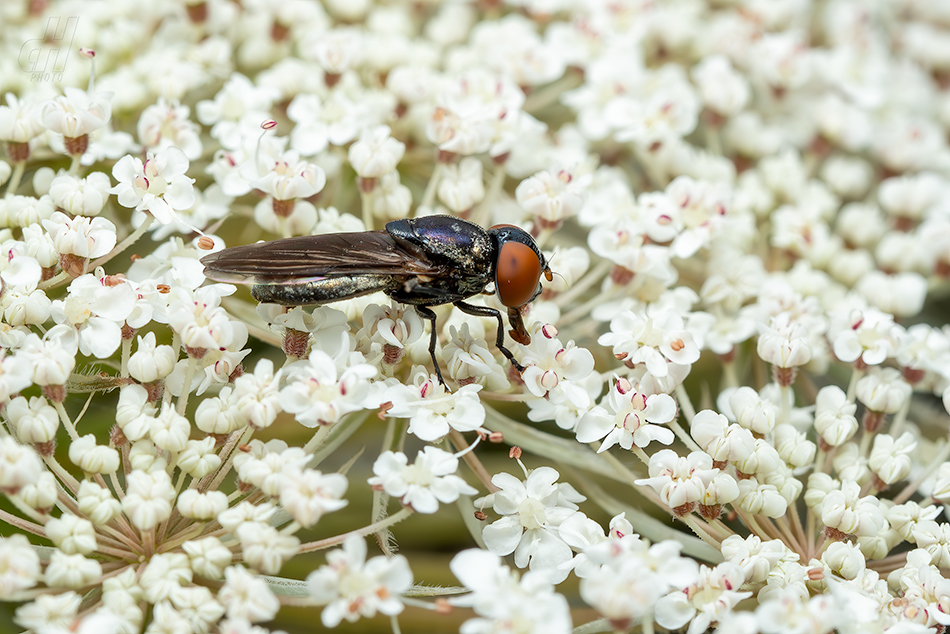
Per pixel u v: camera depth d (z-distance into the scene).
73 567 0.08
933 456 0.09
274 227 0.09
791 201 0.10
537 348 0.09
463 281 0.08
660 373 0.09
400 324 0.08
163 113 0.09
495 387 0.09
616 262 0.09
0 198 0.09
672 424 0.09
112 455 0.08
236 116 0.09
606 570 0.08
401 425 0.09
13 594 0.08
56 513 0.09
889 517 0.09
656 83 0.10
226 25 0.10
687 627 0.08
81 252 0.08
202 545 0.08
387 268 0.08
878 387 0.09
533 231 0.09
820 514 0.08
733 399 0.09
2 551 0.08
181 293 0.08
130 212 0.09
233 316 0.09
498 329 0.09
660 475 0.08
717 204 0.09
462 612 0.09
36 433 0.08
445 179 0.09
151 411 0.08
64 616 0.08
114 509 0.08
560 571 0.08
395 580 0.08
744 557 0.08
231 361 0.08
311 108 0.09
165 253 0.09
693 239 0.09
